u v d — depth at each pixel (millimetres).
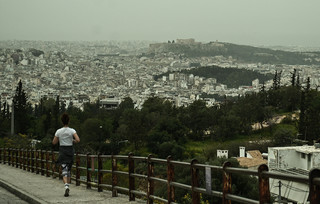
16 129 78375
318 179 4727
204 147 72875
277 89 103812
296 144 57438
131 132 74062
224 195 6719
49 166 19906
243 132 82188
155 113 88812
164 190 14047
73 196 11672
